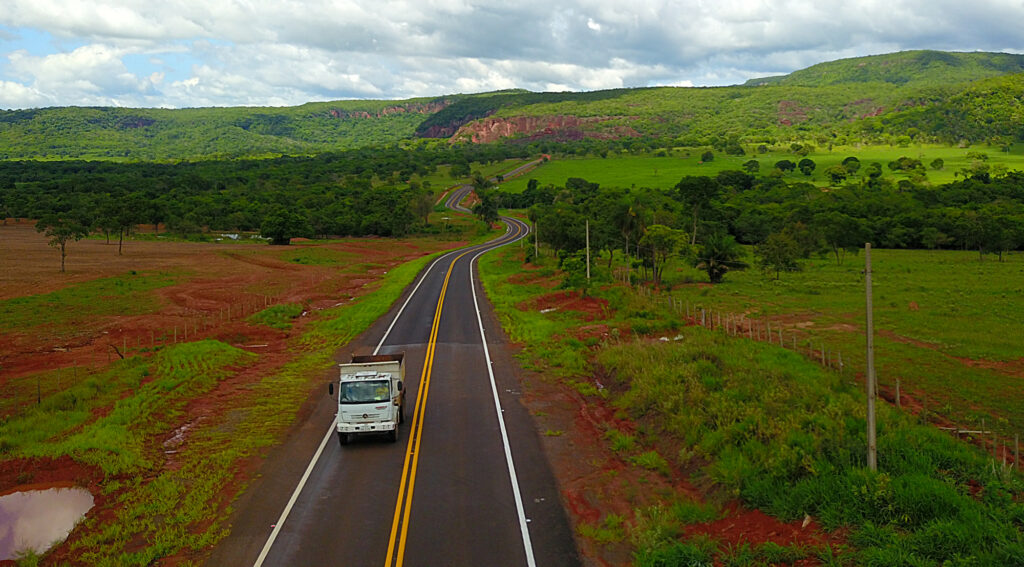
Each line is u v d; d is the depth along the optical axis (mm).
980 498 16188
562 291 61219
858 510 16016
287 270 87812
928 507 15445
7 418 26656
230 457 22516
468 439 24500
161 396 29375
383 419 23438
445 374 34219
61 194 181000
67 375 33750
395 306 57719
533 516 18281
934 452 18672
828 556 14508
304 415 27578
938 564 13648
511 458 22578
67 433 24766
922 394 28359
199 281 74125
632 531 17219
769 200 148125
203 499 19203
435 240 139500
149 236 134125
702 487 19547
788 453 19016
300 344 42562
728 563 15109
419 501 19188
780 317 48062
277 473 21344
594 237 82125
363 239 142625
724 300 56812
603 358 35406
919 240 106562
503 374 34219
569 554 16219
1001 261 84375
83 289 64750
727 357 31891
